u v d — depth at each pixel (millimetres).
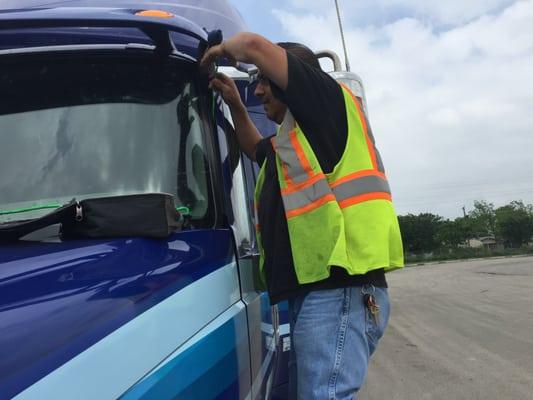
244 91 2773
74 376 1273
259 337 2277
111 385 1354
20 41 1896
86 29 1965
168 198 1688
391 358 8039
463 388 6266
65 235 1599
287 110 2121
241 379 1950
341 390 1994
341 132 2068
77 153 1834
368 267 1971
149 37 1959
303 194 2025
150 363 1484
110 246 1555
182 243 1766
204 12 2736
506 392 6023
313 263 1990
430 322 11344
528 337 8898
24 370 1192
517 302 13672
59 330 1298
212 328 1776
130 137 1907
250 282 2254
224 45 1976
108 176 1839
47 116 1847
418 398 5984
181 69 2082
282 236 2143
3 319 1247
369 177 2072
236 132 2508
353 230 1998
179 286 1665
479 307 13195
